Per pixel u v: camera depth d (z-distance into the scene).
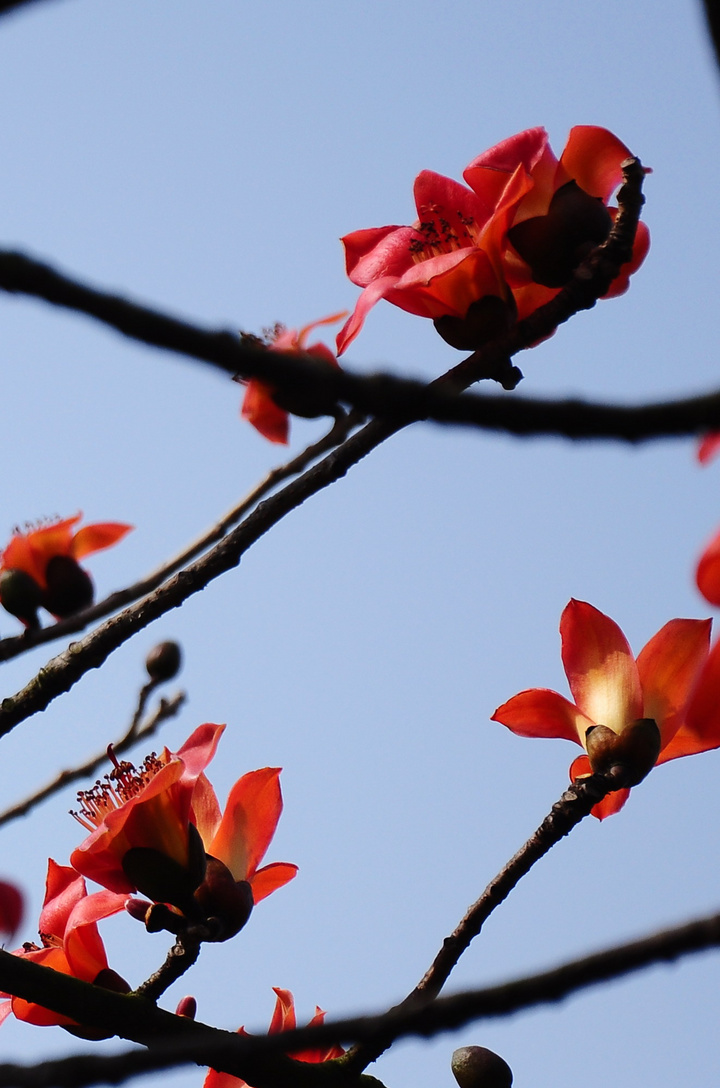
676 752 2.15
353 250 2.19
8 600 2.33
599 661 2.16
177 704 2.52
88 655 2.21
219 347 1.73
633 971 1.89
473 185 2.18
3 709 2.21
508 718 2.17
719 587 1.95
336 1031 1.90
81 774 2.49
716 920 1.89
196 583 2.20
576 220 2.16
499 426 1.84
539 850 2.11
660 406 1.82
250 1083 2.06
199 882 2.12
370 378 1.81
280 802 2.19
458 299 2.16
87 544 2.46
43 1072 1.87
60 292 1.65
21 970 2.06
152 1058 1.88
